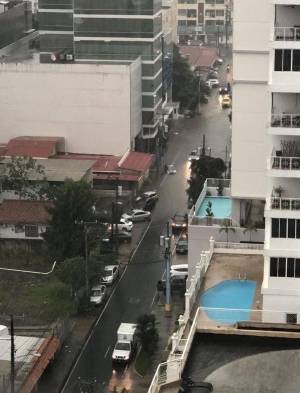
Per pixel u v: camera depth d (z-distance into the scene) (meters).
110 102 151.62
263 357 49.19
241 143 89.25
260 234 87.44
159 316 100.19
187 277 96.62
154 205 138.62
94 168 142.62
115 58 159.75
